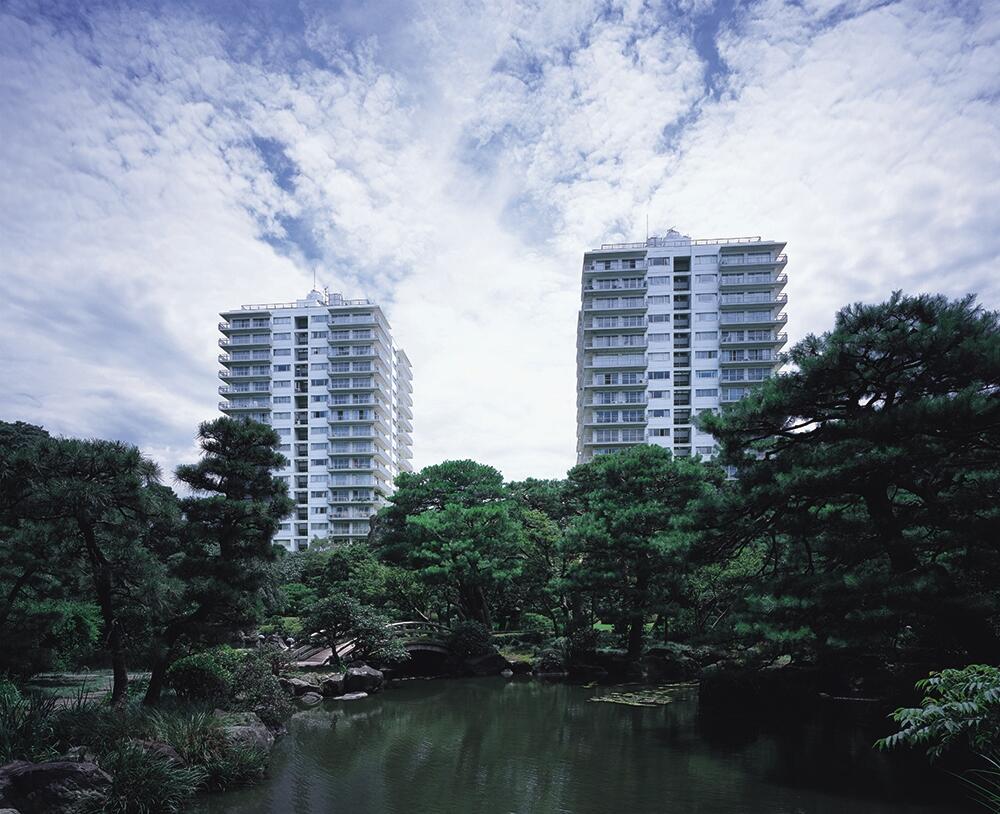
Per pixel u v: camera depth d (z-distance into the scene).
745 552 27.44
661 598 28.16
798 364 15.30
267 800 12.03
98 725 11.91
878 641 13.52
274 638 31.94
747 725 18.89
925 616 13.06
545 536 36.22
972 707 5.88
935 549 14.74
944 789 12.30
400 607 37.12
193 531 15.05
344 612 27.98
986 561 12.85
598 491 31.25
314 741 17.33
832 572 14.88
